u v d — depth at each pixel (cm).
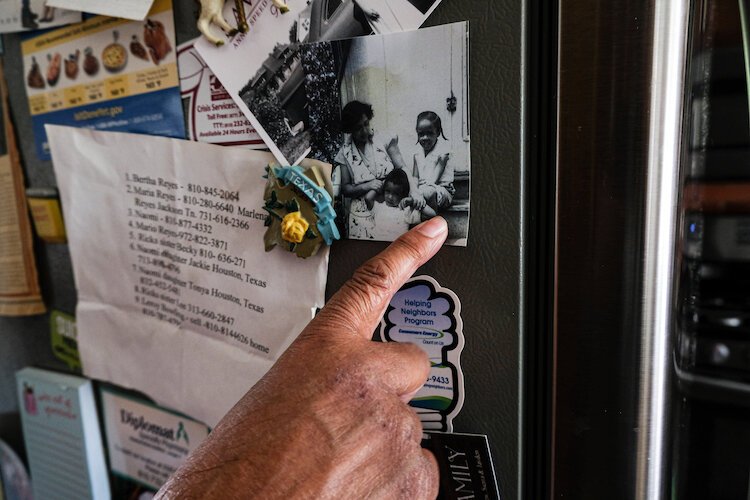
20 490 85
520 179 40
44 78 64
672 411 45
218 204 53
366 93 43
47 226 69
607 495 43
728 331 52
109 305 66
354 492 37
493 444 45
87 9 52
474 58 40
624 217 39
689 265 49
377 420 38
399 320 46
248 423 38
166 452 67
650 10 35
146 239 60
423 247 42
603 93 38
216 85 51
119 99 58
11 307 73
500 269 42
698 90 45
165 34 53
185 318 59
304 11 44
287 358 40
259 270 52
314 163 46
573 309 42
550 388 44
